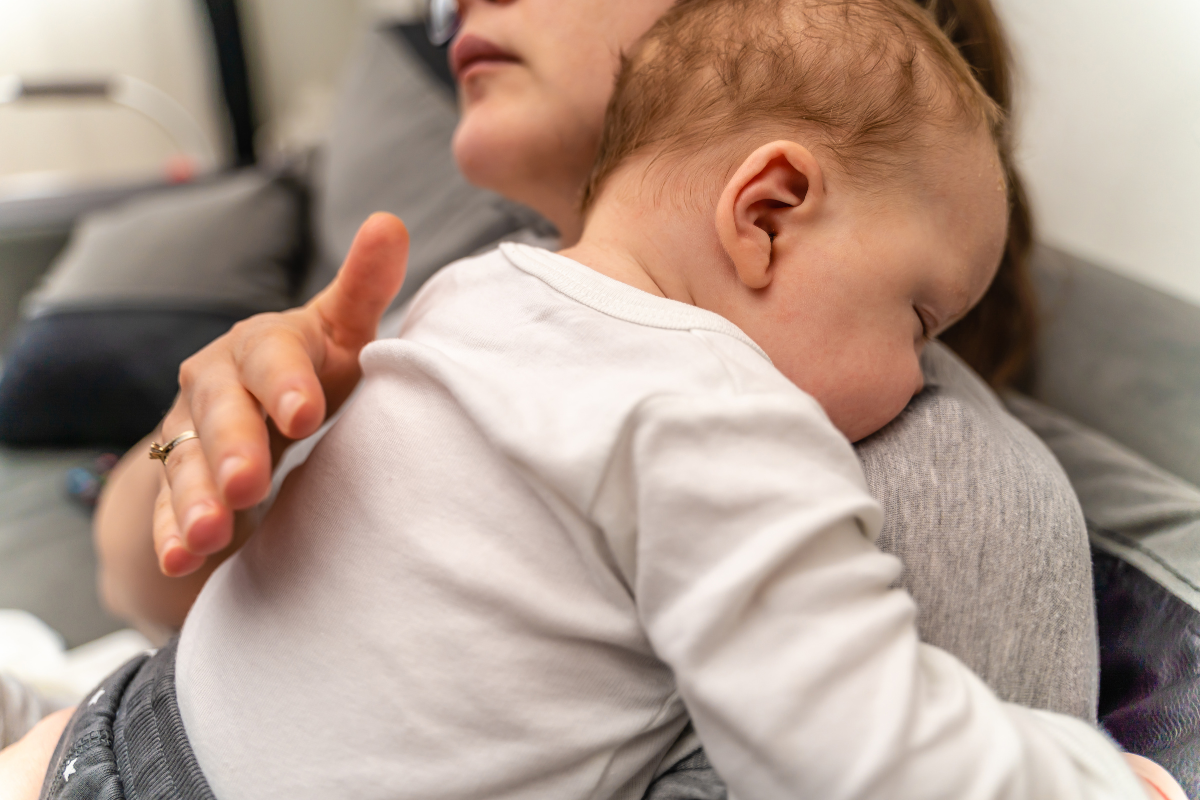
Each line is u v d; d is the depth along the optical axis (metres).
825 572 0.36
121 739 0.47
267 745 0.41
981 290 0.53
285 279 1.58
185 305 1.43
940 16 0.65
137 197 1.90
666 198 0.49
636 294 0.44
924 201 0.48
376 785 0.39
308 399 0.39
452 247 1.13
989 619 0.44
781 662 0.34
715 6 0.54
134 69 2.73
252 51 2.86
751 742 0.34
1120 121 0.77
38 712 0.66
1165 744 0.46
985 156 0.50
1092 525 0.60
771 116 0.48
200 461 0.39
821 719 0.33
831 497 0.36
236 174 1.96
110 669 0.86
